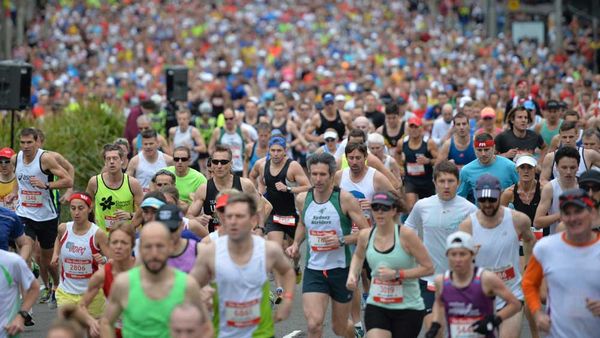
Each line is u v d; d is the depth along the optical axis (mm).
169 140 41938
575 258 16859
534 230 24484
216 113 52781
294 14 115188
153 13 113938
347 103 50938
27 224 27844
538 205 23125
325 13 114812
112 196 26453
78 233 22625
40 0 114875
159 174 24750
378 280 18859
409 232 18641
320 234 20875
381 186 23719
